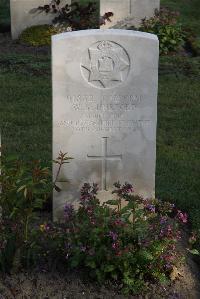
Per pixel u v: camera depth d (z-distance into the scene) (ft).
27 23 17.81
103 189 9.28
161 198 9.95
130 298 7.98
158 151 11.52
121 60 8.73
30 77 14.90
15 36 17.90
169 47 16.89
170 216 9.65
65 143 8.98
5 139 11.74
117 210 8.70
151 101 8.95
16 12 17.65
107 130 9.01
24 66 15.44
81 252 8.04
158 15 17.51
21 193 7.81
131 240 8.09
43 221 9.29
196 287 8.30
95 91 8.81
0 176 7.89
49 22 17.90
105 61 8.70
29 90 14.17
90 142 9.03
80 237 8.03
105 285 8.10
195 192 10.16
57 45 8.56
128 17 17.52
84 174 9.16
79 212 8.30
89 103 8.86
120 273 8.13
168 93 14.25
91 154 9.08
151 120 9.04
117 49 8.68
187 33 17.85
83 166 9.12
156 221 8.40
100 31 8.64
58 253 8.43
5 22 19.40
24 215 8.00
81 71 8.71
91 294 8.00
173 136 12.20
